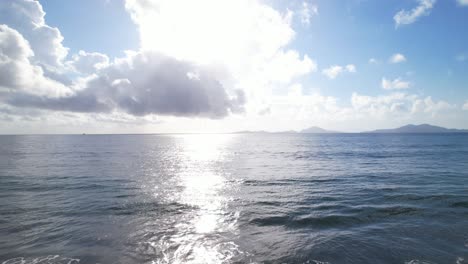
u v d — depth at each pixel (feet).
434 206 50.80
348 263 29.48
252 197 60.23
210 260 30.30
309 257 30.89
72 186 71.87
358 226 41.06
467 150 210.79
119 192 64.69
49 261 29.68
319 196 60.85
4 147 256.73
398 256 30.91
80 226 40.75
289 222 43.19
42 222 42.47
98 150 225.56
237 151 230.07
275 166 120.88
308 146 303.27
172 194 62.95
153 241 35.37
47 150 219.61
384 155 172.96
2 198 57.98
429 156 161.68
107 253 31.73
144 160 146.00
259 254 31.76
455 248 32.76
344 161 140.15
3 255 31.09
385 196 59.41
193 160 149.07
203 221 43.62
